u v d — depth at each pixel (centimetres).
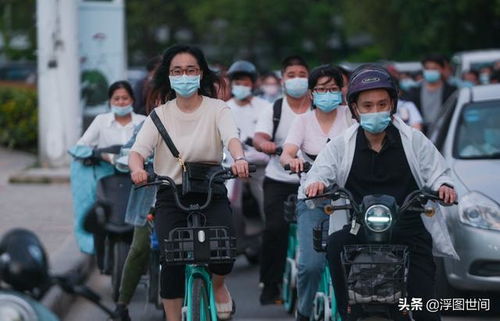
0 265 951
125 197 1788
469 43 7212
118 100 1891
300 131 1590
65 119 3444
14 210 2773
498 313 1800
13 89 4347
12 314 927
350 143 1242
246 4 10250
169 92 1435
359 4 7975
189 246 1252
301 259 1524
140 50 10506
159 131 1349
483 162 1870
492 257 1684
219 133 1359
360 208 1160
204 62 1372
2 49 7225
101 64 3553
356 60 9744
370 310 1141
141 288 2045
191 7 10400
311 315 1546
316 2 10556
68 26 3409
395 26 7881
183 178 1324
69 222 2572
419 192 1184
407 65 5628
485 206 1711
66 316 1794
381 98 1199
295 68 1800
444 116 2111
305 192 1238
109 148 1852
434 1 7006
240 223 2150
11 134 4147
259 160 2116
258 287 2091
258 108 2184
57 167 3450
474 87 2153
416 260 1227
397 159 1234
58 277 977
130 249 1652
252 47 10525
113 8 3531
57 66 3422
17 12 6825
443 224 1255
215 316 1284
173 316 1358
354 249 1147
